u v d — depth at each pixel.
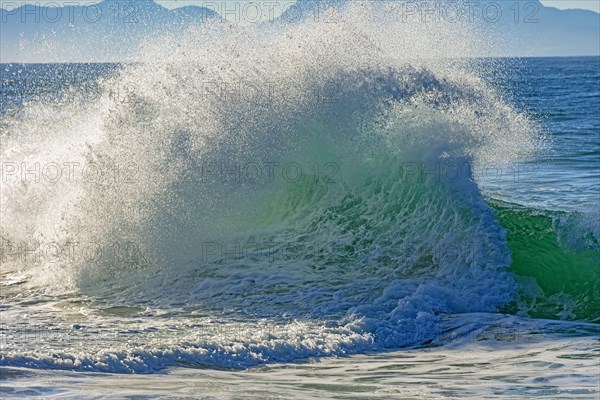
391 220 39.28
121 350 23.97
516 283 34.16
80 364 22.44
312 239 38.84
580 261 35.38
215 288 34.22
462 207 38.38
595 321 31.53
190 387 20.36
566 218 38.06
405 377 23.22
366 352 26.86
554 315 32.16
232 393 19.89
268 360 25.12
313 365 24.83
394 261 36.50
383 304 31.59
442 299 32.41
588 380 22.86
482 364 25.09
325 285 34.16
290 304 31.97
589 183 61.47
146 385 20.33
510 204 41.59
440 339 28.59
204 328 28.47
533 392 21.44
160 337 26.86
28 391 18.91
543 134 63.06
